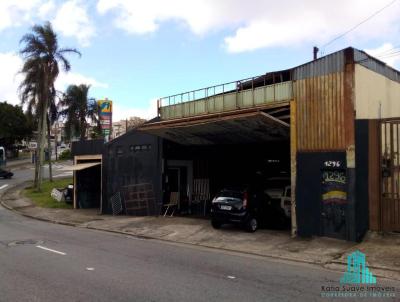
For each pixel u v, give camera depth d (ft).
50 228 60.75
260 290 25.63
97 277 28.78
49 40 119.55
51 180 144.05
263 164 71.31
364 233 40.96
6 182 155.02
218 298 23.75
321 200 44.01
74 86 159.63
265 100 49.93
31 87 121.08
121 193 74.13
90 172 92.73
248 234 49.03
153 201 68.69
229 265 33.83
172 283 27.17
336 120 43.01
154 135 64.13
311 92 45.24
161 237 50.80
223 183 74.59
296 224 45.88
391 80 50.65
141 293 24.71
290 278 29.19
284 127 49.55
